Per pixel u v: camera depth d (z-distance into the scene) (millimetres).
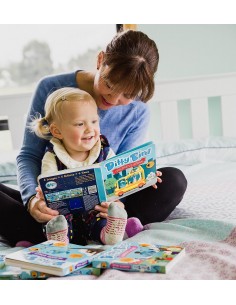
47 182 1098
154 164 1199
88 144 1210
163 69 2324
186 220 1175
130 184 1171
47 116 1233
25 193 1176
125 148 1390
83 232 1142
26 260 903
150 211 1234
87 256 930
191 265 904
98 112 1308
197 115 2180
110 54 1155
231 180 1581
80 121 1191
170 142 1976
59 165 1200
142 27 2295
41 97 1304
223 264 888
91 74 1306
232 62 2285
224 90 2145
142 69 1137
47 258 916
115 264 887
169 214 1279
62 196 1112
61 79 1320
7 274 912
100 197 1124
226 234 1076
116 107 1333
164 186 1225
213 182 1575
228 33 2262
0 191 1198
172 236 1078
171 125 2191
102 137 1280
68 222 1121
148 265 869
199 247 995
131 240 1075
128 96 1189
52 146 1216
